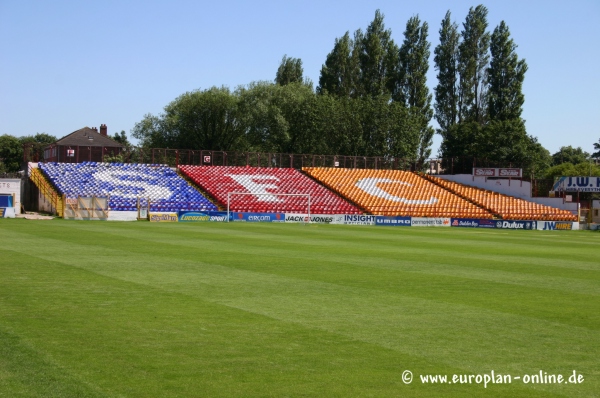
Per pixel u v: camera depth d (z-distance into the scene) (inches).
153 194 2728.8
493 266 1167.0
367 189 3198.8
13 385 417.1
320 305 712.4
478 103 4264.3
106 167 2925.7
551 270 1130.7
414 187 3309.5
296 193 3026.6
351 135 4065.0
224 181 3004.4
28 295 725.3
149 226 2087.8
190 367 466.3
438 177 3516.2
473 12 4217.5
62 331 560.4
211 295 757.9
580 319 674.8
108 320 608.1
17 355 483.2
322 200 2992.1
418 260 1230.3
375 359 499.8
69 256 1123.9
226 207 2746.1
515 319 666.8
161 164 3129.9
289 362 485.1
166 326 589.0
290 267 1052.5
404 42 4323.3
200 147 4493.1
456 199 3193.9
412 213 2972.4
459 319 657.6
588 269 1163.3
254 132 4495.6
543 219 3065.9
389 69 4367.6
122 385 423.2
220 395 410.6
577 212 3125.0
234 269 1005.8
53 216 2432.3
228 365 473.7
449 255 1358.3
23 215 2438.5
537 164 4158.5
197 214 2513.5
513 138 3959.2
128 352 500.1
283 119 4296.3
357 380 448.5
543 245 1772.9
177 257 1155.3
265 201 2859.3
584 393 438.3
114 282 837.2
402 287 864.3
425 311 695.7
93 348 508.4
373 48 4335.6
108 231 1781.5
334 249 1414.9
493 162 3710.6
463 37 4249.5
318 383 439.2
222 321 616.1
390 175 3449.8
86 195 2564.0
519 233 2440.9
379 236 1926.7
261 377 448.1
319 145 4126.5
